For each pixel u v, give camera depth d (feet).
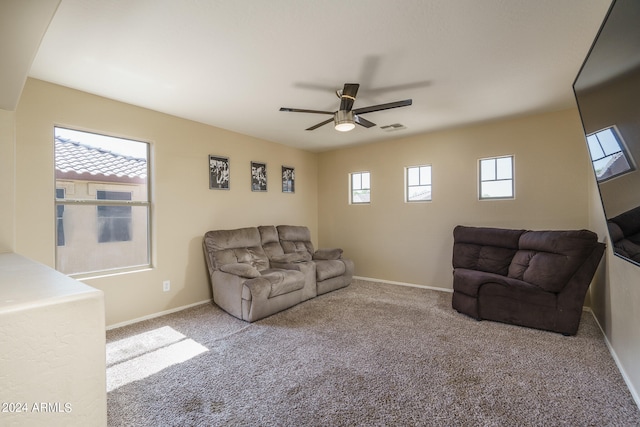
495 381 6.73
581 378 6.84
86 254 9.66
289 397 6.17
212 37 6.66
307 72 8.34
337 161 18.43
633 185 4.33
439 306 12.07
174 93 9.67
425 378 6.86
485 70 8.28
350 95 8.55
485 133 13.37
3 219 4.53
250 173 14.99
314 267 13.50
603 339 8.89
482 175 13.67
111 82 8.81
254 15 5.93
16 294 1.53
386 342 8.73
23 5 2.99
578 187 11.46
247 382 6.72
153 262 11.13
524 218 12.49
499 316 10.14
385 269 16.46
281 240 15.39
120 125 10.22
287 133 14.62
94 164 9.87
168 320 10.59
